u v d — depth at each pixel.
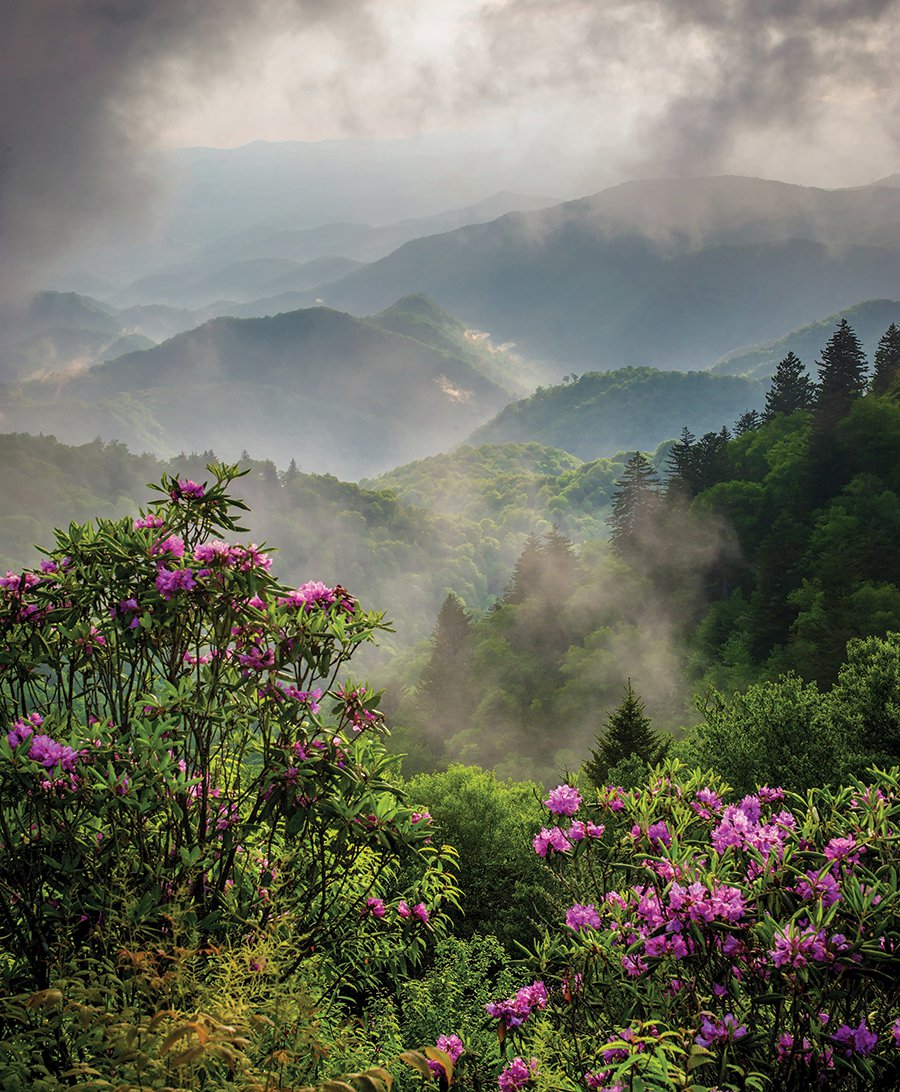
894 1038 3.86
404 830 4.94
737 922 4.00
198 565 4.96
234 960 3.55
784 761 16.00
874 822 4.48
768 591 72.12
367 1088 2.85
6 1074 3.01
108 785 4.52
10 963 4.63
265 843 5.46
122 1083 2.96
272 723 5.05
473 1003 6.82
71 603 5.00
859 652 20.39
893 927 3.96
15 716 5.05
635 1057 3.51
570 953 4.67
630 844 4.95
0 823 4.43
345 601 5.23
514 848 16.50
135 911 4.09
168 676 5.24
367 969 5.62
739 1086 3.80
